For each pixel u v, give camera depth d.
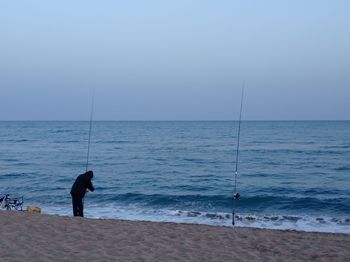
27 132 93.50
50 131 97.88
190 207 19.64
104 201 20.88
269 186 26.05
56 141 65.25
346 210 19.03
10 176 30.53
